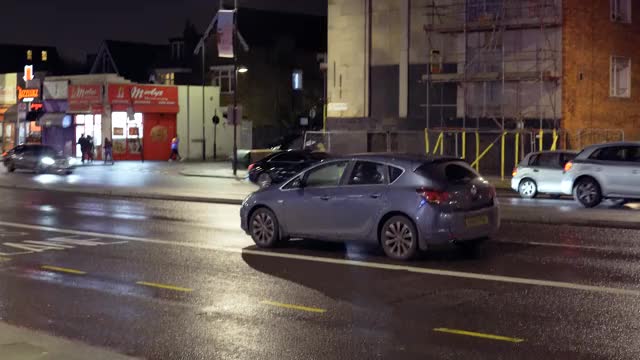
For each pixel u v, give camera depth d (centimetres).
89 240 1524
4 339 763
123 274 1158
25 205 2280
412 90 3647
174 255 1329
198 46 6391
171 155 5209
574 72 3234
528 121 3281
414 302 945
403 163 1233
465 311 894
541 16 3188
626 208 2011
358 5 3791
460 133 3472
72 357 693
